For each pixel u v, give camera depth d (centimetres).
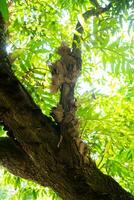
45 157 295
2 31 302
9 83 281
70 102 296
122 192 311
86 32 338
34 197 420
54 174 300
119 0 347
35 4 413
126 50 362
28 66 330
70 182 299
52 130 294
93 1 357
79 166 298
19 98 283
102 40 346
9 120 288
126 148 382
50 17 406
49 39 370
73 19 399
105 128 347
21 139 295
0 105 283
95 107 361
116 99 369
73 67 298
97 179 304
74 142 294
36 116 290
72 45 318
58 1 409
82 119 329
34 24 399
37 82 341
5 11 164
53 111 292
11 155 322
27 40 391
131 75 368
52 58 365
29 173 322
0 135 343
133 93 389
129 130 356
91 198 300
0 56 286
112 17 354
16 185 420
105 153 370
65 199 308
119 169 384
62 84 298
